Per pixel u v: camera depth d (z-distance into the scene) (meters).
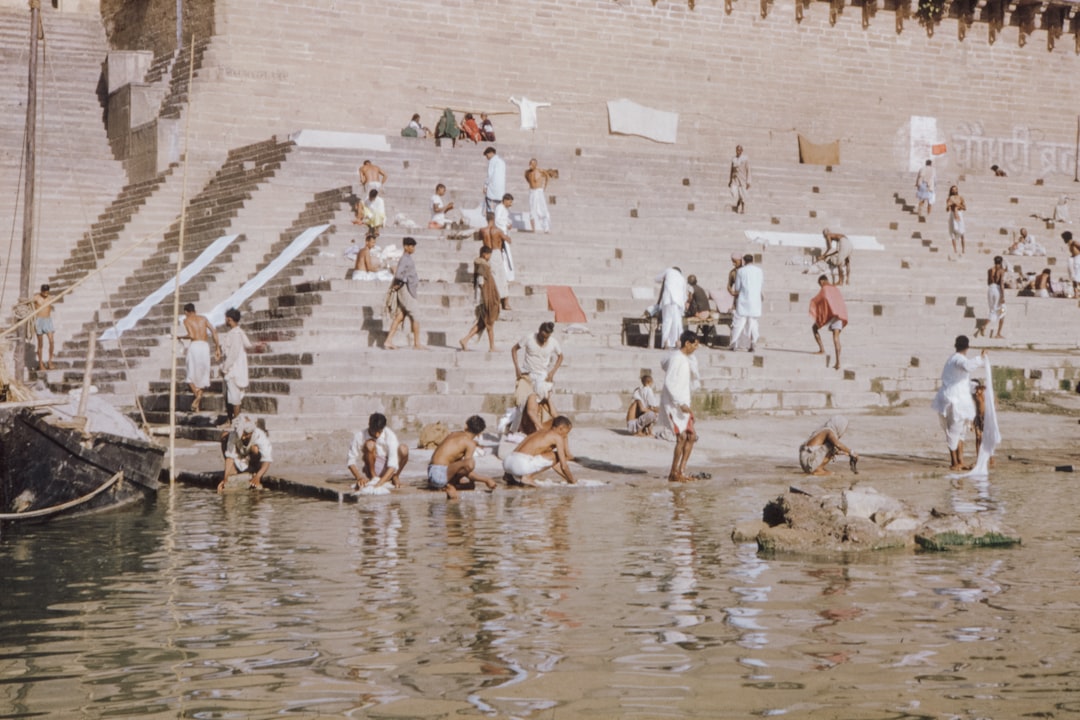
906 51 40.22
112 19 37.09
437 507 11.88
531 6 35.19
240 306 22.20
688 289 22.84
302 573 8.38
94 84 34.91
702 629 6.69
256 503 12.27
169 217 28.80
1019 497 12.76
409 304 19.03
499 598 7.51
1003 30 41.50
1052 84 42.38
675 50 37.09
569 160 31.00
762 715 5.13
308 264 22.55
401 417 17.34
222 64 31.39
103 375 21.45
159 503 12.30
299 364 18.30
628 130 36.28
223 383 18.44
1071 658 6.06
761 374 20.58
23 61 34.59
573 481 13.38
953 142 40.91
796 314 24.33
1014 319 27.11
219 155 30.47
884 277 28.67
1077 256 29.30
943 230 32.78
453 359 18.84
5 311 28.22
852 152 39.38
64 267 29.23
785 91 38.56
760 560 8.95
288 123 31.89
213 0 31.73
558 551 9.29
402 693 5.47
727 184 32.56
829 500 9.91
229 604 7.37
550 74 35.44
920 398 21.11
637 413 17.58
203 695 5.47
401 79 33.47
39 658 6.14
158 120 30.31
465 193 27.33
